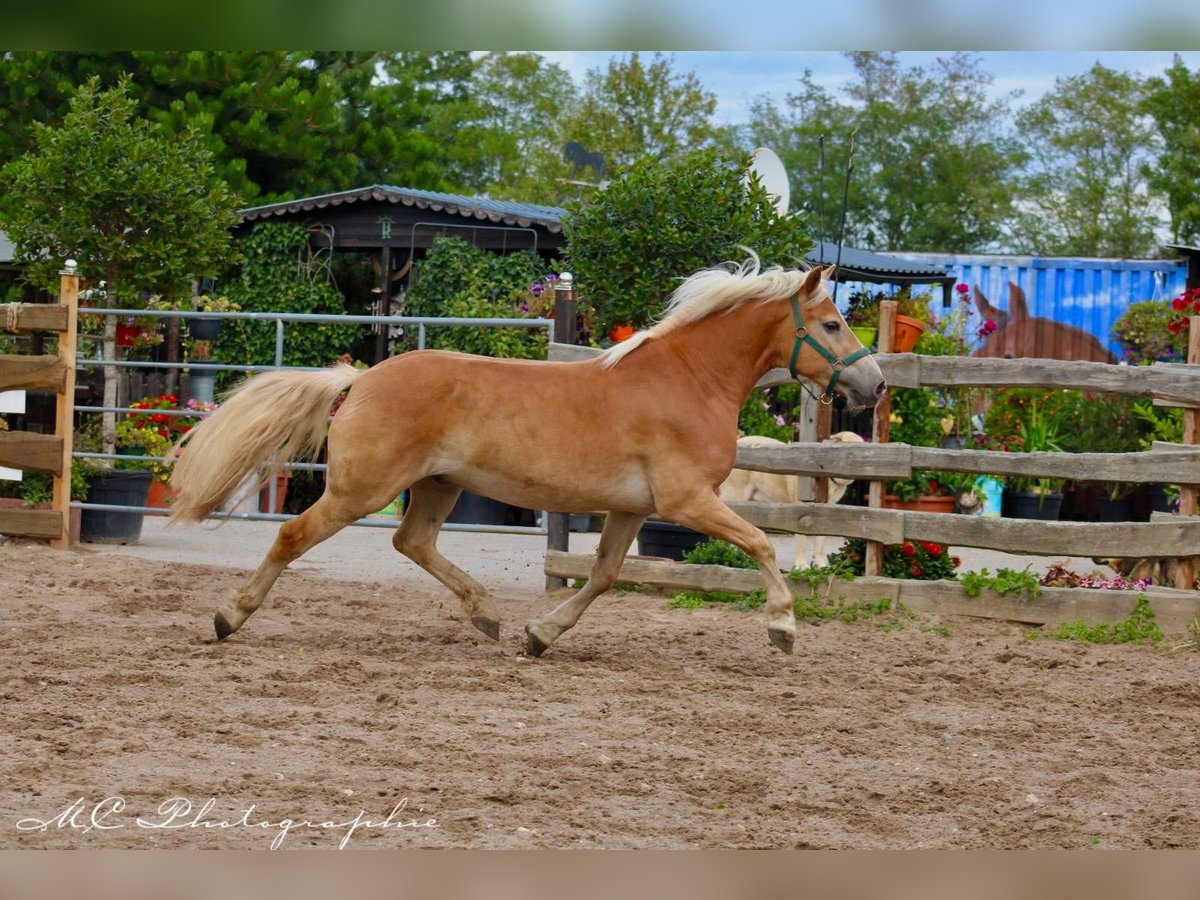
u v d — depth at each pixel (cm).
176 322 1688
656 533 1157
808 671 786
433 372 754
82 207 1566
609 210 1395
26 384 1187
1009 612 959
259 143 2458
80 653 733
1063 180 4538
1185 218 3516
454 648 822
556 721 633
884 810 515
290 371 779
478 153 4109
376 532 1529
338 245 1969
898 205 4681
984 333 1966
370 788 508
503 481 764
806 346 789
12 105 2355
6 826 443
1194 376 952
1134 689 757
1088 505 1744
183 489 765
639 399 761
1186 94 3600
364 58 2859
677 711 660
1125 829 500
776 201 1425
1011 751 619
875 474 991
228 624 789
